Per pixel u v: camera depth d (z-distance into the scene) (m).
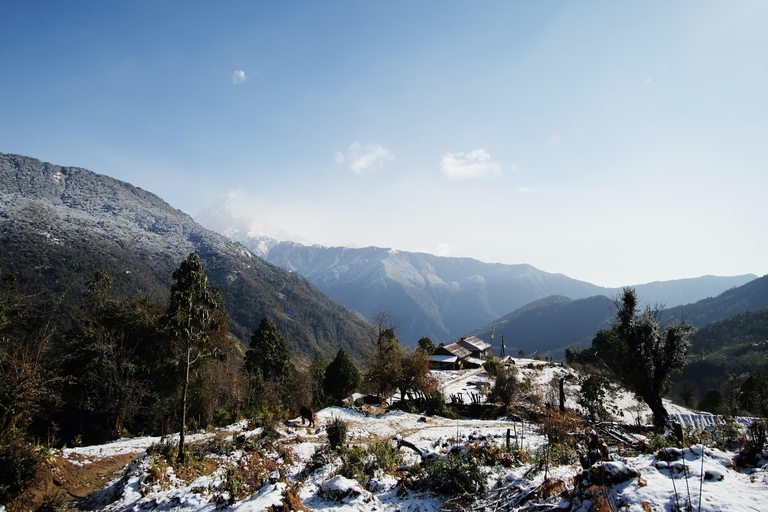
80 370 24.64
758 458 8.37
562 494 8.21
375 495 11.45
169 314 15.92
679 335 19.77
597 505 6.75
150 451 14.92
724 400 34.56
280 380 39.72
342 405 37.28
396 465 14.83
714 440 12.01
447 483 10.70
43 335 21.89
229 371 31.48
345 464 13.69
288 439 20.50
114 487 13.35
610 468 7.47
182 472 14.16
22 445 13.22
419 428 28.69
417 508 10.02
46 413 21.48
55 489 13.05
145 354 29.50
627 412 32.53
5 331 20.44
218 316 36.59
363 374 49.16
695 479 7.07
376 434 25.70
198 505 11.39
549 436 16.50
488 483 10.84
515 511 8.38
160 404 28.28
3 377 15.34
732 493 6.36
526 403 38.94
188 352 16.06
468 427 29.02
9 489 11.68
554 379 40.34
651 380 20.06
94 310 29.48
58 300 24.47
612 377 30.19
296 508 10.00
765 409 12.79
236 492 11.46
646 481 7.17
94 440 24.81
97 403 25.42
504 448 14.17
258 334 44.94
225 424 27.62
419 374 39.41
